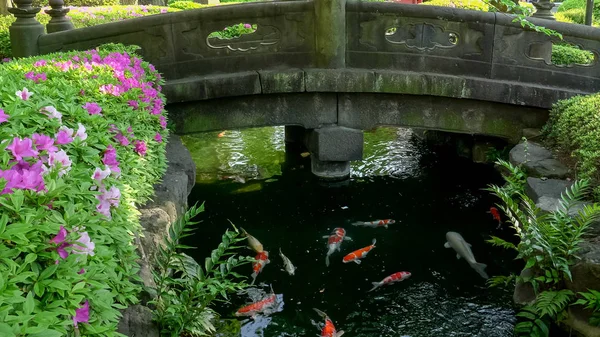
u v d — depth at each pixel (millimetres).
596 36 5984
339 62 6160
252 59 6160
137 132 3766
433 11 6023
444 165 7391
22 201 1692
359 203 6164
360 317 3984
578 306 3516
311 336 3719
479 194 6418
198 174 6949
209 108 6195
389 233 5398
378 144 8297
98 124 2963
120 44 5902
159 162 4137
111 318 1906
